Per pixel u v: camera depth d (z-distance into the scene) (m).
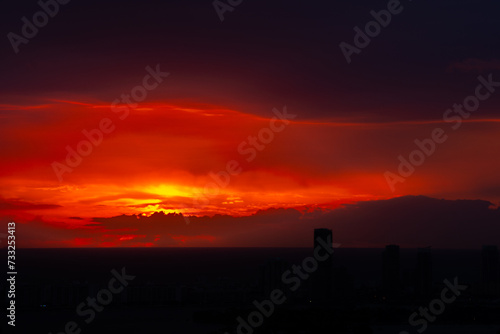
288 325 187.38
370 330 183.38
